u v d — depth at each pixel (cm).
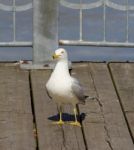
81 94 1002
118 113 1052
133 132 993
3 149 941
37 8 1177
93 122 1021
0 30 1406
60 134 985
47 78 1153
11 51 1355
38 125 1008
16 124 1009
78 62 1227
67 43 1195
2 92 1104
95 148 948
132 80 1157
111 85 1141
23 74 1170
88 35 1358
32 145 954
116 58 1342
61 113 1025
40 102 1074
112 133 991
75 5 1193
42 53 1186
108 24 1374
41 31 1181
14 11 1191
